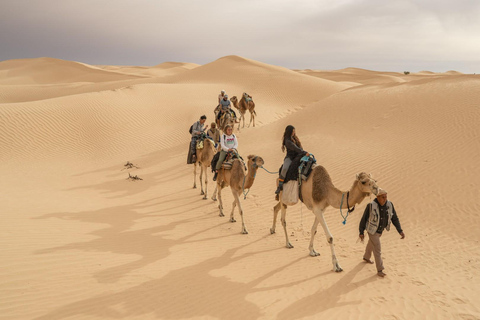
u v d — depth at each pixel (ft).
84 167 60.70
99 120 79.05
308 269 25.63
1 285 19.66
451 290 22.70
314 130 65.10
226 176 34.12
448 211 34.73
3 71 295.69
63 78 282.77
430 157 44.55
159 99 99.86
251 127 80.64
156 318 18.03
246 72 172.14
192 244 29.66
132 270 23.36
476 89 63.36
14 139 68.03
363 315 19.38
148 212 38.68
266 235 33.04
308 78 165.89
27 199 39.55
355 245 31.04
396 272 25.36
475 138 46.34
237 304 20.07
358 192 23.21
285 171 27.91
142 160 64.75
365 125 60.59
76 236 28.66
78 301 18.97
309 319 18.76
